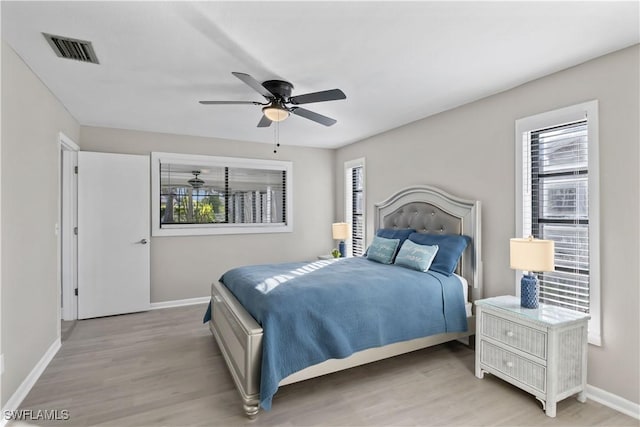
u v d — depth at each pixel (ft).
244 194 17.03
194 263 15.87
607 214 7.61
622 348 7.38
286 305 7.68
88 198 13.52
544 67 8.36
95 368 9.27
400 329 8.87
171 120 13.09
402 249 11.60
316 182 18.71
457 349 10.72
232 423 6.93
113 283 13.92
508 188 9.87
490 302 8.80
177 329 12.40
